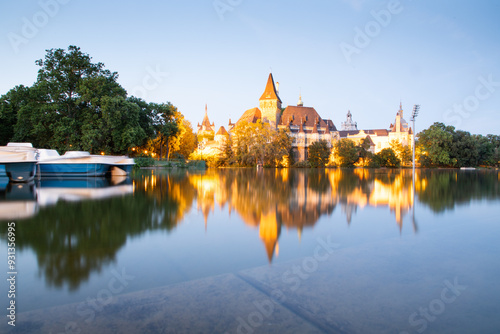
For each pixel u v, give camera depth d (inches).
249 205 503.8
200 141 4798.2
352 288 186.5
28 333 140.8
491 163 3575.3
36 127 1547.7
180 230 330.3
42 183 943.0
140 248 266.4
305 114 5064.0
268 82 4493.1
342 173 1908.2
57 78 1663.4
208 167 2878.9
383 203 526.3
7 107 1754.4
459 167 3223.4
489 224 354.0
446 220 378.0
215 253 252.7
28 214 419.2
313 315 156.1
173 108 2596.0
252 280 198.7
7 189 758.5
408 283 193.3
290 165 3698.3
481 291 182.2
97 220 380.2
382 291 182.7
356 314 157.3
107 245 274.7
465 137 3186.5
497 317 154.8
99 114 1747.0
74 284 193.6
